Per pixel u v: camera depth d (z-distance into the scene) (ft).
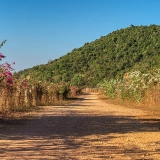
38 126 41.78
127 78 112.06
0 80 49.88
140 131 38.99
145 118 54.90
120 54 400.06
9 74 49.73
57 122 47.03
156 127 42.80
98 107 87.45
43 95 96.02
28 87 76.74
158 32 412.57
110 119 52.95
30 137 32.81
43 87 96.53
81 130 39.27
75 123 46.39
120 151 26.81
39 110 69.77
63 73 383.86
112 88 137.59
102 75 373.81
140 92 90.22
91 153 25.77
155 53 341.62
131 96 101.81
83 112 67.41
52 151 26.17
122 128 41.65
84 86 374.84
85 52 471.21
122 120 51.42
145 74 88.07
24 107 69.62
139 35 422.82
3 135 33.65
